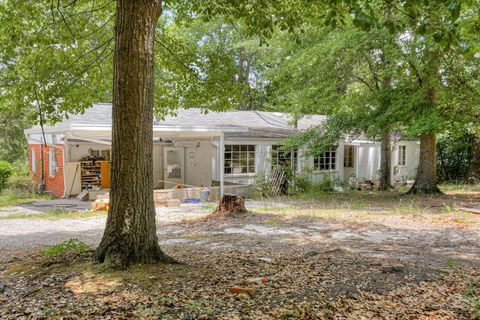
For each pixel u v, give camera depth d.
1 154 24.55
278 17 7.02
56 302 3.75
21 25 6.96
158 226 9.52
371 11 4.34
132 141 4.64
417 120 13.00
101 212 11.99
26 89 7.22
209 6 7.32
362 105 14.55
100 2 7.91
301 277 4.75
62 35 7.38
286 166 17.61
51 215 11.45
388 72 12.90
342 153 20.09
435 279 4.91
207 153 17.52
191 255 5.88
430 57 11.94
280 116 23.34
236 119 20.47
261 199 15.06
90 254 5.18
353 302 4.04
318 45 12.71
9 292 4.07
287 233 8.28
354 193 17.03
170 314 3.51
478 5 5.64
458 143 19.62
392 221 9.60
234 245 7.00
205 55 8.57
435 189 15.05
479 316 3.80
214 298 3.91
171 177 19.39
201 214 11.56
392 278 4.86
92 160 17.00
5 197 15.09
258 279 4.51
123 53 4.55
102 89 8.39
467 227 8.78
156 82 9.00
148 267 4.65
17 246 7.21
